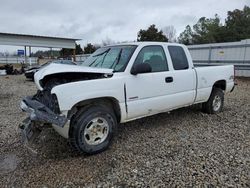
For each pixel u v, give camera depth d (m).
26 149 3.88
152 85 4.24
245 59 16.03
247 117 5.77
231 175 3.02
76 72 3.50
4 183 2.90
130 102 3.97
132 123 5.21
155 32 40.59
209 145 4.00
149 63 4.33
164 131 4.71
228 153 3.67
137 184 2.86
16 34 26.19
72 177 3.02
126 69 3.94
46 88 3.62
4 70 21.30
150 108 4.29
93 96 3.49
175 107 4.86
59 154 3.70
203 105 5.96
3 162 3.45
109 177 3.02
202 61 18.80
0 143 4.14
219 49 17.48
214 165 3.28
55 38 29.19
